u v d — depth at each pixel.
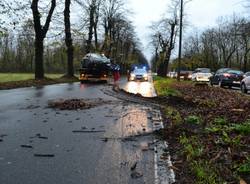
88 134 8.95
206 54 103.94
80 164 6.42
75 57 65.50
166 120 11.34
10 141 8.06
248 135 8.64
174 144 8.00
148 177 5.76
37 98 17.19
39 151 7.25
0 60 86.69
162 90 22.77
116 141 8.23
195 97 18.55
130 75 44.50
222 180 5.46
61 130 9.38
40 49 33.22
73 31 40.94
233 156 6.73
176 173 5.97
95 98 17.41
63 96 18.38
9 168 6.13
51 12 33.38
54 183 5.44
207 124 10.18
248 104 14.63
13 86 24.97
